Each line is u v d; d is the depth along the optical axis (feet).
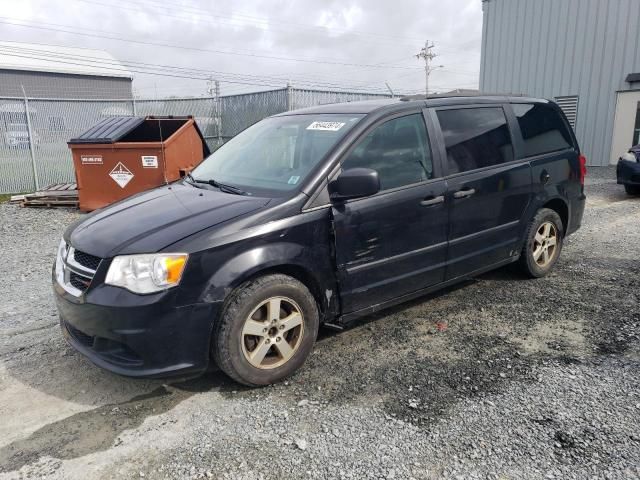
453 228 13.33
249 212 10.36
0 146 39.58
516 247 15.52
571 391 10.06
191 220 10.23
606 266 17.99
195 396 10.33
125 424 9.46
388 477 7.89
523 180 15.14
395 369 11.18
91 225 11.12
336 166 11.33
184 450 8.67
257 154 13.30
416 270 12.75
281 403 10.02
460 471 7.97
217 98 50.24
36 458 8.55
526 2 57.93
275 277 10.39
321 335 12.94
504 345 12.19
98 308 9.37
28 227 27.48
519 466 8.02
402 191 12.17
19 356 12.14
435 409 9.62
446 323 13.52
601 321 13.37
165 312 9.29
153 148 29.63
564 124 17.51
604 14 51.96
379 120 12.22
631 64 50.78
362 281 11.73
